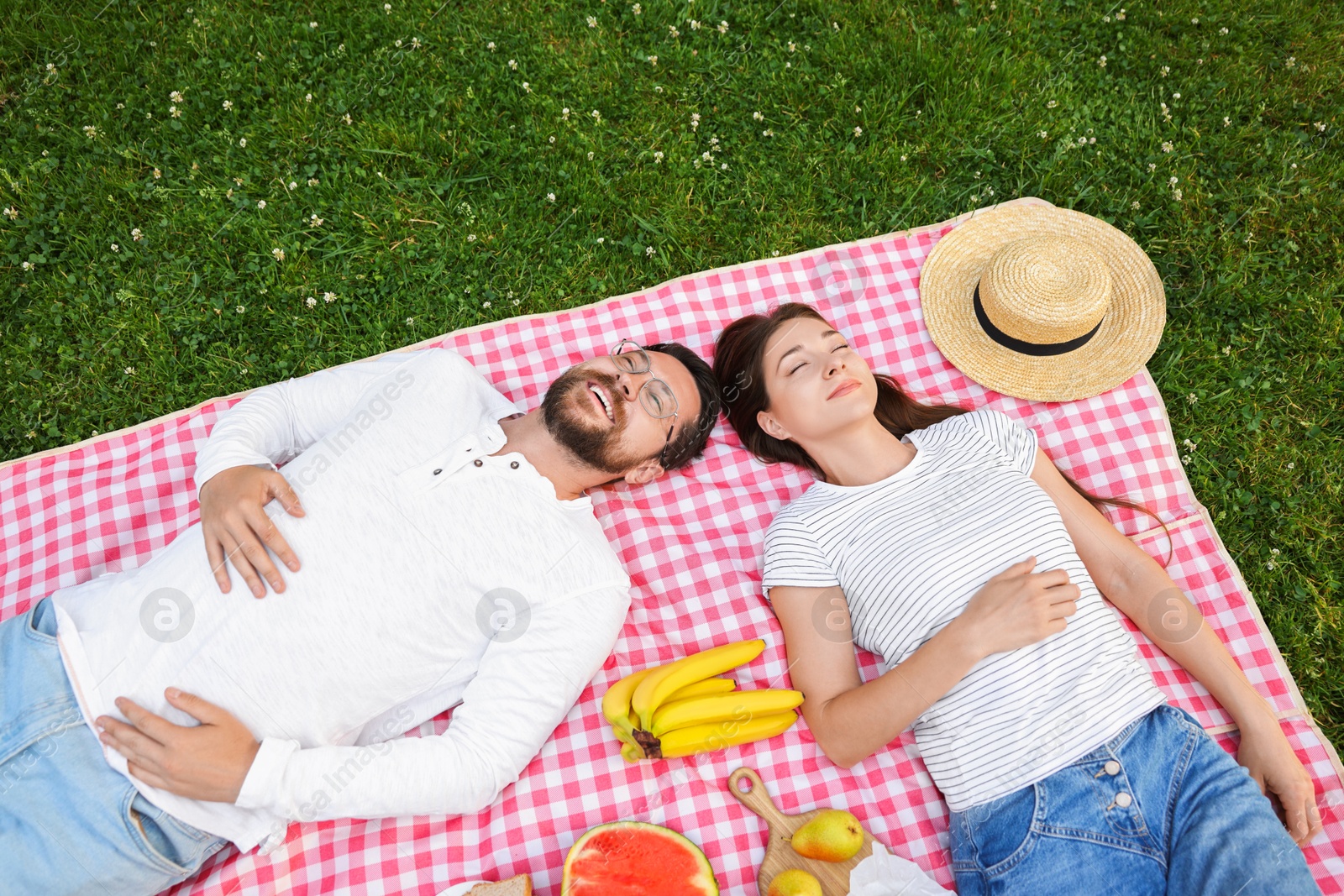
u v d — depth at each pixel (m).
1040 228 3.51
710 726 2.65
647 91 4.04
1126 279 3.40
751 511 3.20
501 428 2.83
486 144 3.86
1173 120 4.09
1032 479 2.88
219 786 2.24
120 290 3.53
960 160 3.97
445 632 2.56
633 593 3.04
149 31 3.96
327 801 2.31
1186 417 3.52
